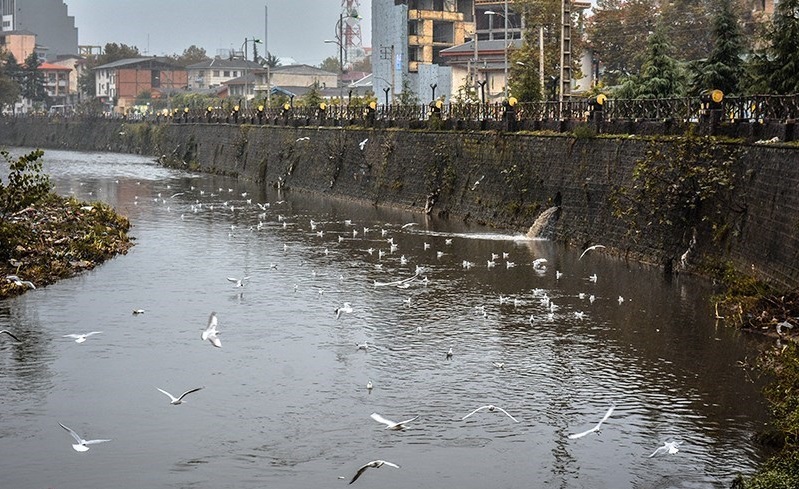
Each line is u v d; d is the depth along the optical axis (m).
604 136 53.78
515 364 34.00
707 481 25.14
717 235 44.53
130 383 32.28
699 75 60.41
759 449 26.83
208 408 30.14
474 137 66.81
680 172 46.91
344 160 84.12
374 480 25.36
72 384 32.12
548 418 29.25
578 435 26.14
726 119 46.34
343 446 27.41
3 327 38.31
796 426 25.05
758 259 41.00
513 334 37.53
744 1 98.31
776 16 54.12
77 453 26.94
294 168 93.19
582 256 51.72
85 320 39.50
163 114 155.25
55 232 53.94
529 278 46.97
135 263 51.28
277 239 59.66
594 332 37.62
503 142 63.25
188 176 107.56
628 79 71.19
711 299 40.81
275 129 99.88
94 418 29.38
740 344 35.75
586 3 109.50
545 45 92.12
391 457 26.70
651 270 47.88
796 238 37.91
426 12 126.00
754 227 41.72
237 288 45.22
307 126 94.19
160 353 35.34
